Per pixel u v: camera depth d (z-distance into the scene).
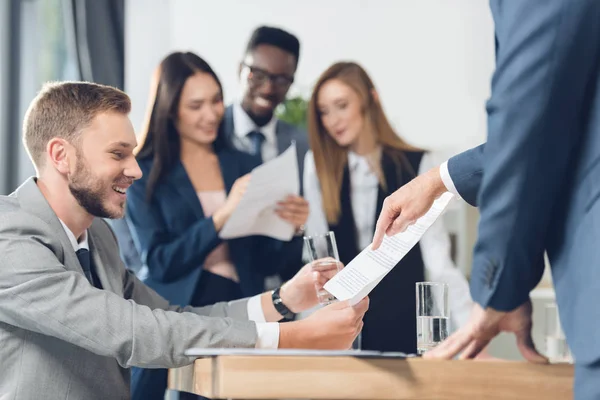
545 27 1.00
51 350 1.64
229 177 3.23
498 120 1.02
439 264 3.14
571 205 1.05
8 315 1.60
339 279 1.49
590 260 1.01
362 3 3.38
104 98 1.82
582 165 1.04
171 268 3.11
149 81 3.36
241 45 3.33
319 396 1.17
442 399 1.17
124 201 1.86
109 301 1.58
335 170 3.29
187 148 3.21
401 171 3.31
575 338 1.02
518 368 1.17
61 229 1.72
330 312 1.57
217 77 3.29
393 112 3.36
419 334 1.51
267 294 1.99
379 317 3.11
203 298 3.11
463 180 1.39
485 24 3.40
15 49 3.58
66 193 1.79
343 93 3.31
